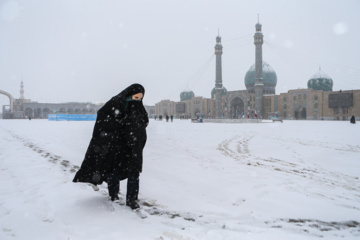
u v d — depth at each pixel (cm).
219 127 2381
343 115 6122
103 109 287
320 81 7375
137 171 283
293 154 688
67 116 5119
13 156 619
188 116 8506
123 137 289
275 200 313
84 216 253
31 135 1255
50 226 230
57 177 412
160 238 210
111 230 223
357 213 276
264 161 580
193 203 301
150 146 845
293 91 6812
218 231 223
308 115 6550
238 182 394
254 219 256
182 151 727
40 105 9419
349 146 872
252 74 7712
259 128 2214
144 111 301
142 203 299
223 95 8831
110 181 297
